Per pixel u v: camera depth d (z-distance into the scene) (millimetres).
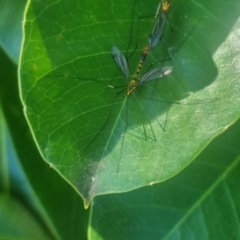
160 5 76
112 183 75
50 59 74
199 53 76
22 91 73
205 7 76
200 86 76
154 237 85
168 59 78
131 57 79
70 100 76
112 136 77
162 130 76
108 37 76
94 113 77
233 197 84
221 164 85
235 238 83
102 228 85
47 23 73
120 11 76
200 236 84
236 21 75
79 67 76
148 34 78
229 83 74
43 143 74
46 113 74
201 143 74
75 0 73
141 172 75
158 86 78
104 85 77
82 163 75
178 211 85
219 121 74
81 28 75
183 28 77
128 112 78
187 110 76
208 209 85
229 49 75
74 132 76
